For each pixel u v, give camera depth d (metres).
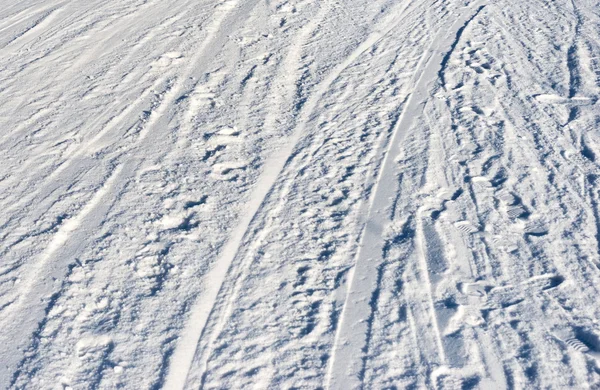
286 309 3.23
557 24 7.41
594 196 4.00
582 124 4.94
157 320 3.20
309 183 4.34
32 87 6.29
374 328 3.08
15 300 3.40
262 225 3.92
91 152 4.95
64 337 3.13
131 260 3.66
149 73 6.46
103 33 7.80
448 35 7.20
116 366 2.93
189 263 3.60
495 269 3.43
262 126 5.21
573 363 2.81
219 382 2.82
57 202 4.29
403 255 3.58
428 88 5.80
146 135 5.17
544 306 3.14
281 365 2.90
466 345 2.95
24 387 2.85
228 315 3.21
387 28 7.60
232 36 7.49
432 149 4.70
